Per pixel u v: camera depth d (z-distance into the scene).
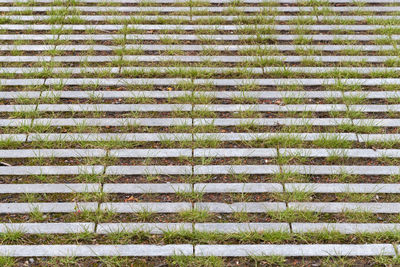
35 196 3.55
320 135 4.01
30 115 4.23
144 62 4.88
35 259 3.12
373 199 3.55
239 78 4.70
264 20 5.50
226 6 5.78
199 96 4.43
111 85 4.60
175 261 3.11
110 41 5.20
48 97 4.41
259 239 3.27
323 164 3.84
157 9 5.68
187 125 4.16
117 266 3.09
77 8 5.69
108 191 3.58
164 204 3.49
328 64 4.86
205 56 4.95
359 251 3.18
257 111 4.33
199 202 3.51
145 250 3.17
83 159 3.85
